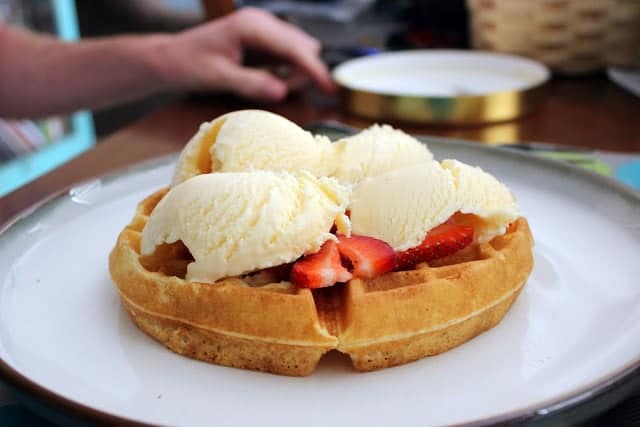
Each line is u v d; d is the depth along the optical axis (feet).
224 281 1.89
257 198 1.88
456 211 1.95
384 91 3.05
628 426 1.79
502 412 1.64
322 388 1.84
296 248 1.88
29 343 1.90
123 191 2.31
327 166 2.05
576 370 1.82
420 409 1.79
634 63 3.33
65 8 4.98
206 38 3.21
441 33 3.89
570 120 2.94
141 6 4.55
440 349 1.90
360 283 1.90
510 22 3.34
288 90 3.25
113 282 2.01
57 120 4.97
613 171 2.47
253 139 2.01
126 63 3.18
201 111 3.11
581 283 2.01
